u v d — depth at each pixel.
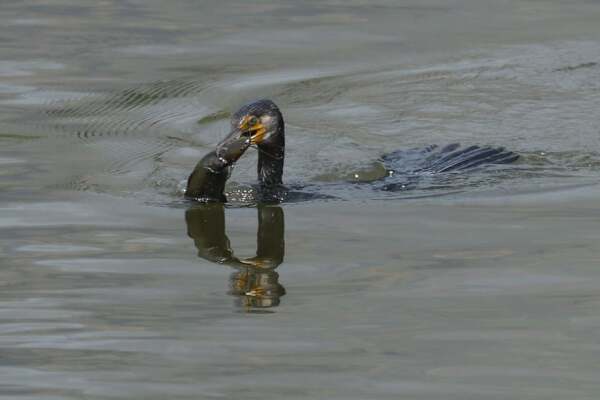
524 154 14.99
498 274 10.60
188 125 16.14
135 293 10.33
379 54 19.17
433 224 12.13
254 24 20.77
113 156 14.80
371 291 10.26
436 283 10.41
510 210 12.57
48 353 9.02
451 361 8.76
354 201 13.09
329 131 16.03
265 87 17.64
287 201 13.13
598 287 10.21
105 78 17.97
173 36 20.03
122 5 22.03
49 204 12.91
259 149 13.61
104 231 12.04
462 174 14.05
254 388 8.34
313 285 10.45
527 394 8.18
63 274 10.80
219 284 10.54
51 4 22.00
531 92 17.50
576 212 12.42
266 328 9.48
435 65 18.66
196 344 9.17
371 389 8.30
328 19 21.06
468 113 16.75
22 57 18.91
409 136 15.89
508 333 9.27
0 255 11.28
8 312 9.89
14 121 16.12
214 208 12.89
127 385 8.42
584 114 16.59
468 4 22.03
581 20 20.92
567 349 8.95
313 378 8.50
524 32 20.25
